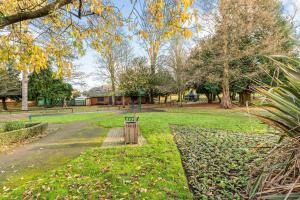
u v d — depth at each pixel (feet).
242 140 20.04
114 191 10.11
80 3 7.63
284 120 5.69
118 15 8.87
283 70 5.74
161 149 17.06
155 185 10.56
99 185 10.79
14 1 8.23
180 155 15.55
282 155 6.04
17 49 9.09
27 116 57.11
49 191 10.31
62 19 9.54
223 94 57.16
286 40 42.24
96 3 8.07
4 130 26.08
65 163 14.99
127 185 10.66
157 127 29.07
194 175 11.71
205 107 67.26
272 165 6.51
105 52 10.43
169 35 7.99
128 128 20.59
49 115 57.93
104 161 14.57
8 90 77.25
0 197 9.96
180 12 7.32
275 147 6.15
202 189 10.01
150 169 12.68
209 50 53.83
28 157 17.10
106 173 12.29
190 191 9.95
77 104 115.75
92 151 17.56
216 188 10.07
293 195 5.18
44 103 99.60
